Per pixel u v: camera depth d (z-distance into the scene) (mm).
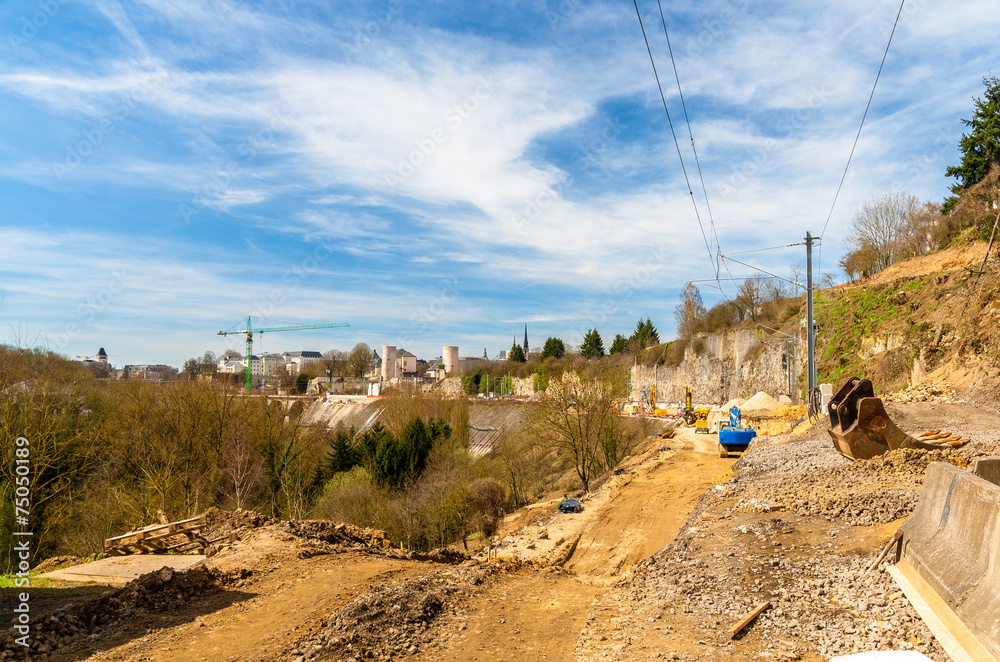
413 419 53125
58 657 7242
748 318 88250
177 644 7637
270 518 14672
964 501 6848
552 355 128500
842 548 10250
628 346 122562
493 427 76312
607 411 42281
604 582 12008
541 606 9680
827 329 58531
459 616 8922
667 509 22422
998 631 5176
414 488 42188
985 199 50062
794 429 33500
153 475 35281
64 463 31594
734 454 34594
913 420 23406
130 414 39094
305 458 48938
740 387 76500
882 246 66625
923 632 6332
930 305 45281
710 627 7863
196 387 43031
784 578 9258
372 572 11156
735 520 13562
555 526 21656
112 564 11469
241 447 42594
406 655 7379
